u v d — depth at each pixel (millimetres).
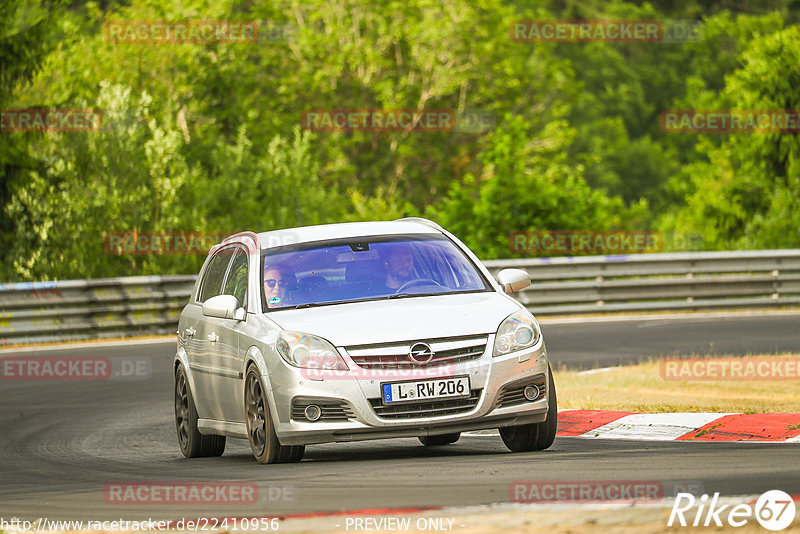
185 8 146875
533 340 28047
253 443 28859
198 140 122312
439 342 27188
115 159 98688
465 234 99562
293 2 172625
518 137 102500
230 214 109188
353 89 174000
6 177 95562
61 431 40625
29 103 103938
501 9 175375
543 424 28406
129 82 139000
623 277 85000
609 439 31516
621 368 48469
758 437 29766
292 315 28641
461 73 170750
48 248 95438
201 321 32750
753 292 83250
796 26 127125
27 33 103312
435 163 178375
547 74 183625
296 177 115875
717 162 135500
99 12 152875
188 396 33219
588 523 17781
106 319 74312
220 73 145625
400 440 35375
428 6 172375
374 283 29828
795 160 127438
